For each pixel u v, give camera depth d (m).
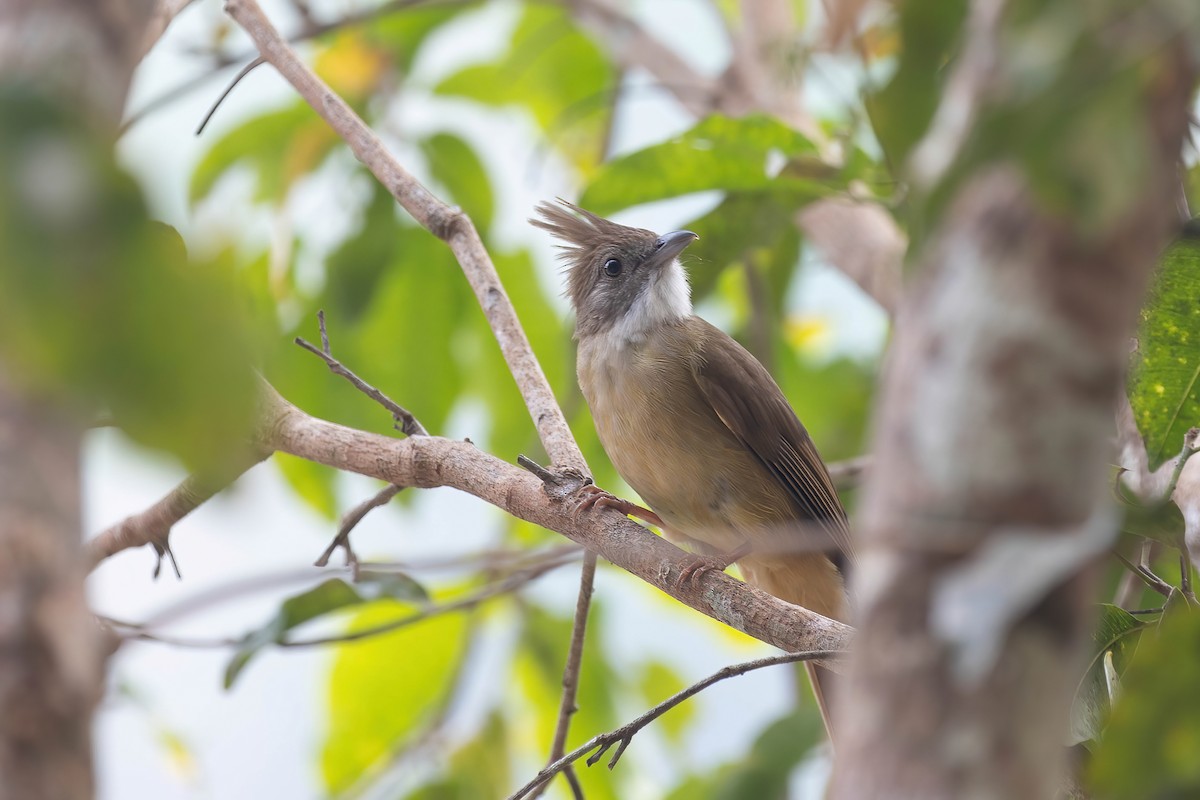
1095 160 2.50
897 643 3.02
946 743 2.94
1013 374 2.97
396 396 11.33
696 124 8.92
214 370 2.48
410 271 11.30
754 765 9.27
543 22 13.80
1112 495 5.68
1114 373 3.02
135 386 2.42
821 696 8.38
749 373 9.54
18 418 2.56
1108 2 2.53
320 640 8.10
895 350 3.23
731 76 12.63
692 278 10.02
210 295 2.50
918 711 2.97
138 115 8.67
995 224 2.99
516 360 7.94
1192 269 5.81
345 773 10.98
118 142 2.55
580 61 13.79
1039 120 2.49
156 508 7.29
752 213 9.62
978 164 2.56
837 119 12.57
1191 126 5.67
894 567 3.06
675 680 12.02
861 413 12.77
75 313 2.36
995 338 2.98
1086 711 5.42
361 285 10.66
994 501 2.99
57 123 2.39
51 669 2.63
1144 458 7.02
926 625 2.99
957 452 3.01
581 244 10.65
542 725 11.41
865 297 11.38
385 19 11.92
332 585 7.98
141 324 2.40
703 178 9.23
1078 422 2.98
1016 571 2.91
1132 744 3.65
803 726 9.41
